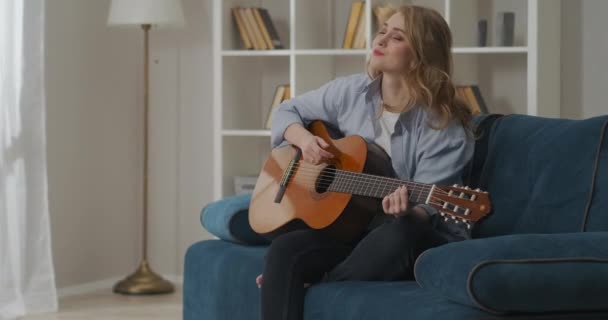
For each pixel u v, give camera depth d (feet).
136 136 17.34
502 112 14.84
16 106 14.34
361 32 14.80
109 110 16.88
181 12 15.97
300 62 14.92
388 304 7.33
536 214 8.32
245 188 15.15
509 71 14.78
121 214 17.22
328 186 9.16
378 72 9.27
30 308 14.60
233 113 15.47
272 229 9.40
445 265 6.82
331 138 9.43
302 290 8.55
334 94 9.57
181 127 17.20
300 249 8.58
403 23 8.84
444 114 8.59
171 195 17.31
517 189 8.63
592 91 14.19
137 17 15.61
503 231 8.60
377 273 8.25
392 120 9.05
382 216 8.95
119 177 17.16
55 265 16.01
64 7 15.96
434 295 7.22
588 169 8.07
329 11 15.65
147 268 16.52
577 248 6.74
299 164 9.50
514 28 14.55
